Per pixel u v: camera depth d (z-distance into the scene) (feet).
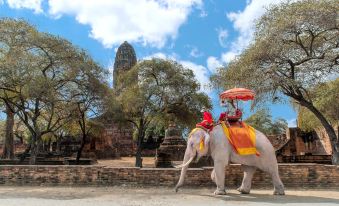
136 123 126.52
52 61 92.22
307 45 74.59
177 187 49.42
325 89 85.71
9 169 57.72
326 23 67.77
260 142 49.80
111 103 102.78
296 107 109.81
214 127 50.60
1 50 91.71
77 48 94.99
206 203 42.52
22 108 92.48
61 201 43.37
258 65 72.28
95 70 97.09
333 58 72.23
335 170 55.52
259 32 74.38
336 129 109.70
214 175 50.70
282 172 56.70
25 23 91.86
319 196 48.42
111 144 194.70
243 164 50.24
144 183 56.44
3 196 47.37
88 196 48.01
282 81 69.82
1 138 172.24
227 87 76.43
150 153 206.80
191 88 115.03
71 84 97.55
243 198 46.55
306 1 71.05
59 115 103.09
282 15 71.41
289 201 43.98
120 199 45.55
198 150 49.24
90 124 122.01
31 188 55.52
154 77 115.75
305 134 144.46
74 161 112.27
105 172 57.06
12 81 86.07
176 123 125.29
